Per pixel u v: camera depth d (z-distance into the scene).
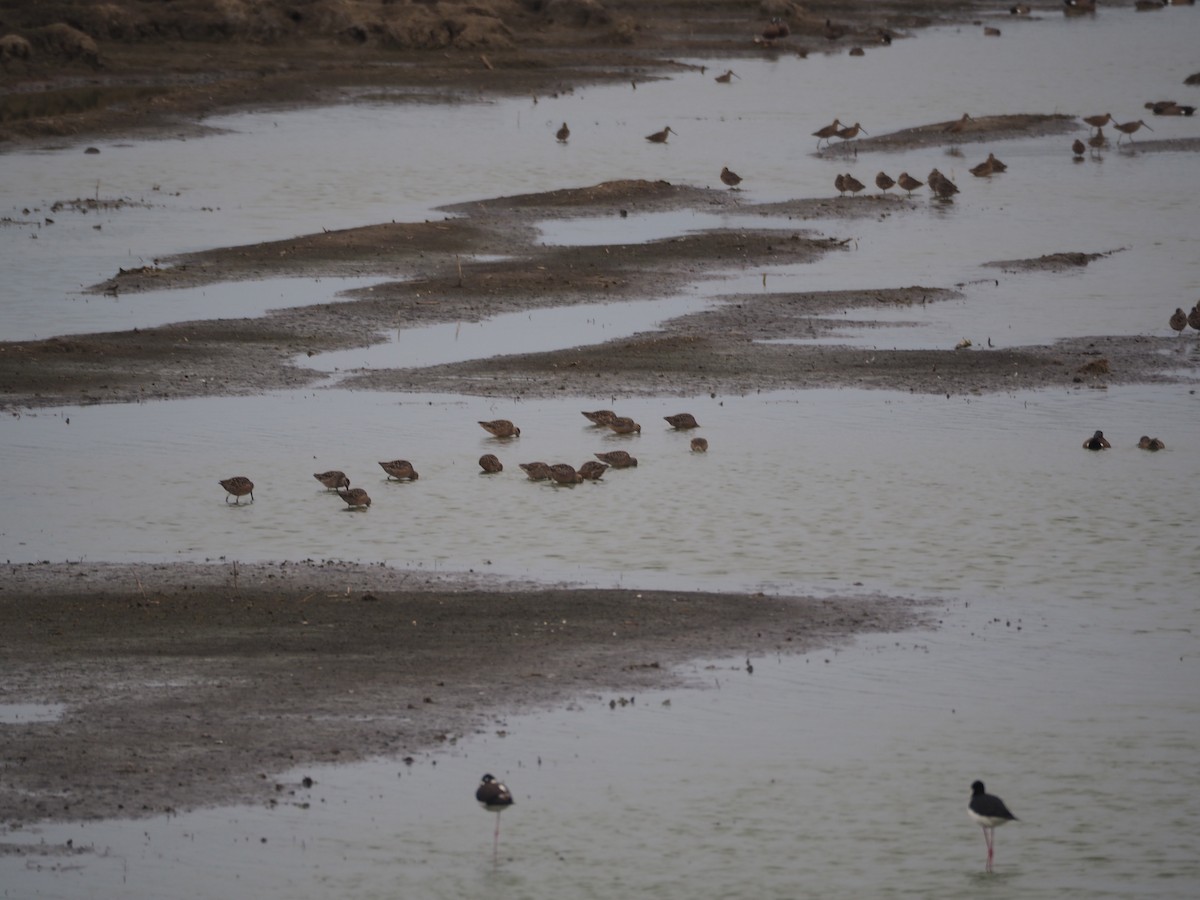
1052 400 66.25
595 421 62.59
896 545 50.81
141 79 156.75
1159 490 55.78
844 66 175.25
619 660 41.56
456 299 81.88
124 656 41.31
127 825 33.41
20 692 39.12
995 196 108.19
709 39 190.50
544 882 32.00
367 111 145.00
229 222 101.31
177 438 61.62
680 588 47.25
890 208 104.44
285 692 39.25
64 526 52.31
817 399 66.38
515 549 50.53
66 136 131.88
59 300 82.00
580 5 183.88
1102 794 35.41
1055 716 38.94
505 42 173.25
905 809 34.78
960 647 42.91
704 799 35.00
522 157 124.06
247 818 33.78
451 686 39.75
